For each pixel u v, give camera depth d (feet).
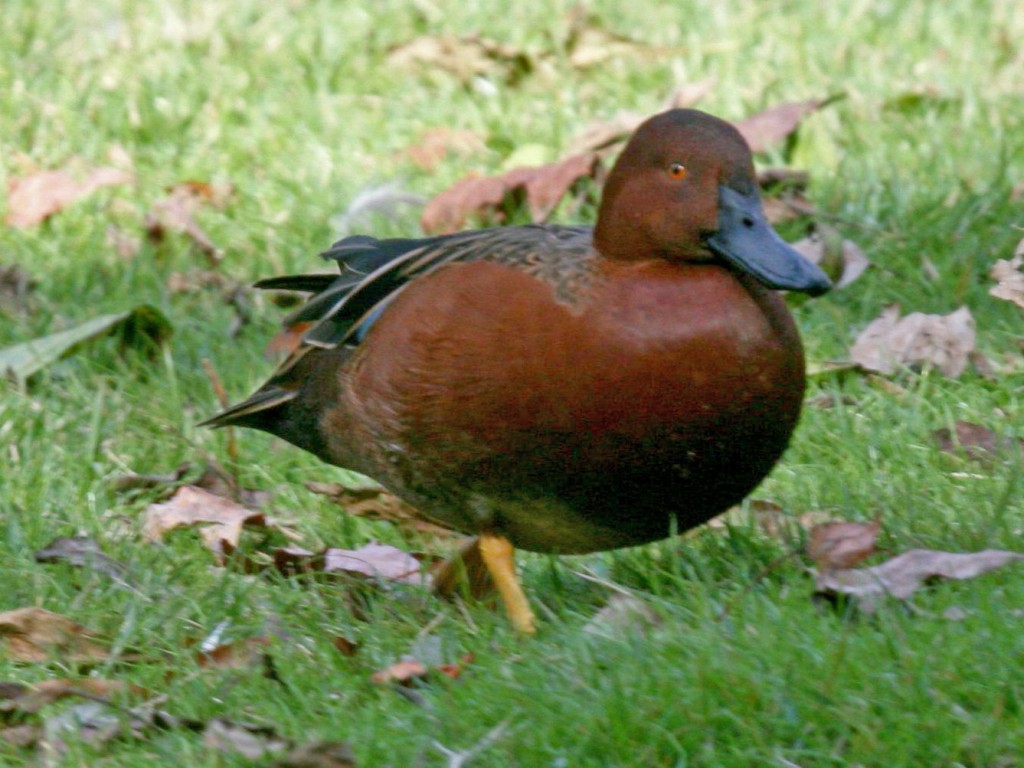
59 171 40.93
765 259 22.99
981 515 26.89
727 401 22.85
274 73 45.68
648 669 21.70
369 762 20.99
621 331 22.67
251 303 37.11
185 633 25.34
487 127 43.11
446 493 24.71
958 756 20.03
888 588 23.59
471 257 24.52
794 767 20.16
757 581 25.25
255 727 21.74
